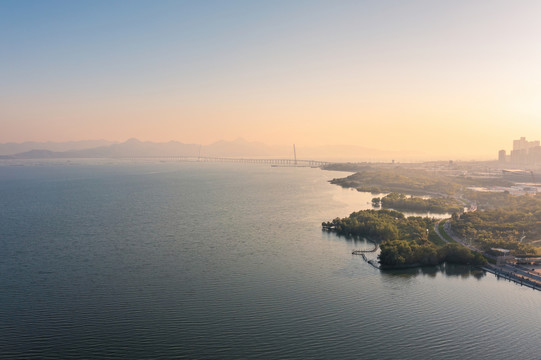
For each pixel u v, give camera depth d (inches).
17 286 7578.7
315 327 5989.2
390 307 6628.9
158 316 6358.3
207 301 6894.7
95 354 5329.7
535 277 7746.1
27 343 5590.6
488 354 5285.4
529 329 5915.4
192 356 5275.6
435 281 7751.0
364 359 5167.3
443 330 5885.8
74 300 6958.7
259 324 6082.7
